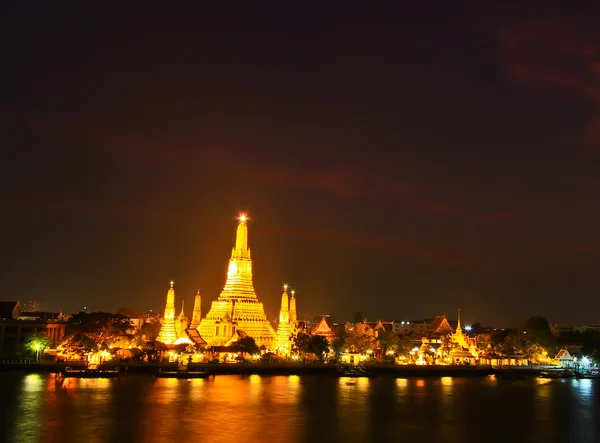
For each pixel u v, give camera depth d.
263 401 150.00
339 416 132.25
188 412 131.88
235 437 109.75
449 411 143.75
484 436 117.25
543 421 133.50
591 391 191.62
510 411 146.12
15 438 106.19
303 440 108.94
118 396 151.75
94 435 108.88
